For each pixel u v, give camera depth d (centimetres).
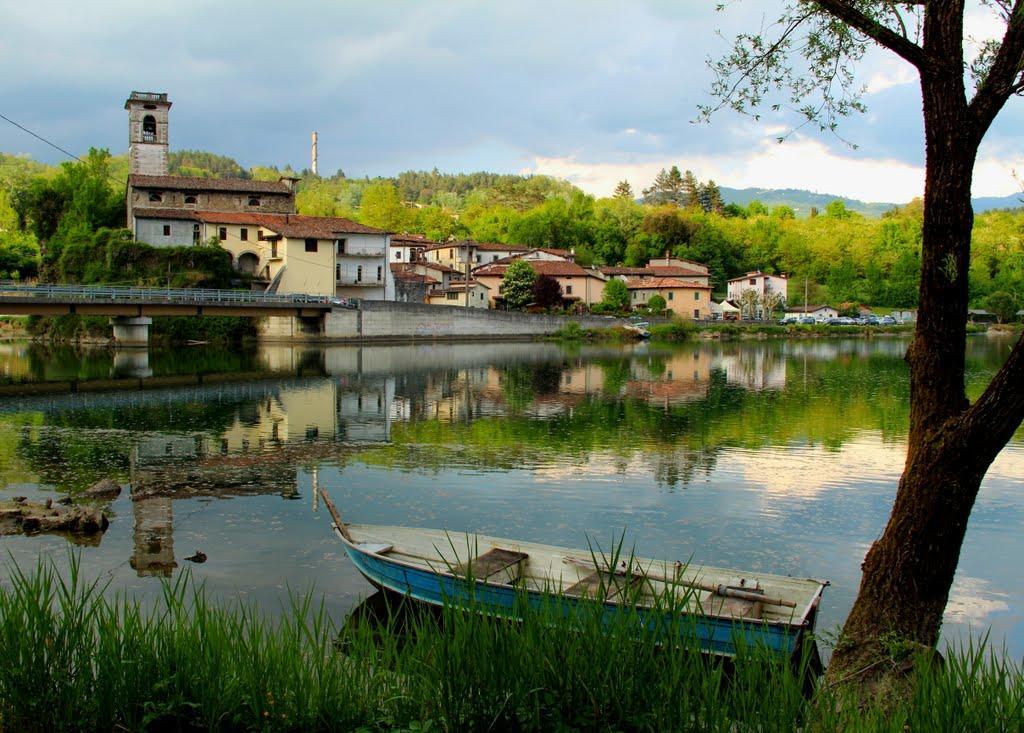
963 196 710
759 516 1742
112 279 7669
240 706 717
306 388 4134
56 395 3806
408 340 8075
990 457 709
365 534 1325
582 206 16300
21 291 5428
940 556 738
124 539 1512
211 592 1237
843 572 1398
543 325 9106
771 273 14362
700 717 680
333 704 711
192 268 7881
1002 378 685
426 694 707
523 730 667
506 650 700
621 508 1789
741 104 917
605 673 689
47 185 9481
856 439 2709
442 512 1736
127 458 2316
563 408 3434
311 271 8100
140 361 5684
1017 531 1669
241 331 7725
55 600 1146
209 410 3325
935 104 711
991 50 770
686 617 813
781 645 921
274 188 9031
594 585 1039
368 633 812
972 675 705
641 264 14312
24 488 1934
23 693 711
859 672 739
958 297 723
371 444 2559
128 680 722
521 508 1777
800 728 700
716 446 2556
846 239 15462
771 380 4703
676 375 4984
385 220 16562
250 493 1888
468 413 3275
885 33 717
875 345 8606
